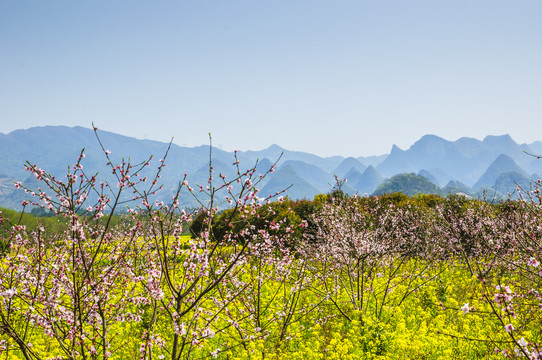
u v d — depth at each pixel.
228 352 7.88
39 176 4.82
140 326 8.02
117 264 5.76
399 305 10.70
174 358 5.51
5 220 5.40
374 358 7.64
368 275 11.95
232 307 8.93
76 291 5.39
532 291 7.02
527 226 9.40
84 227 5.24
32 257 5.76
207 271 5.65
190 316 8.30
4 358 5.98
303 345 8.48
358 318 9.67
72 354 5.17
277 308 10.24
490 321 8.88
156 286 5.72
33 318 5.26
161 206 5.54
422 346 7.56
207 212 5.96
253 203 5.77
